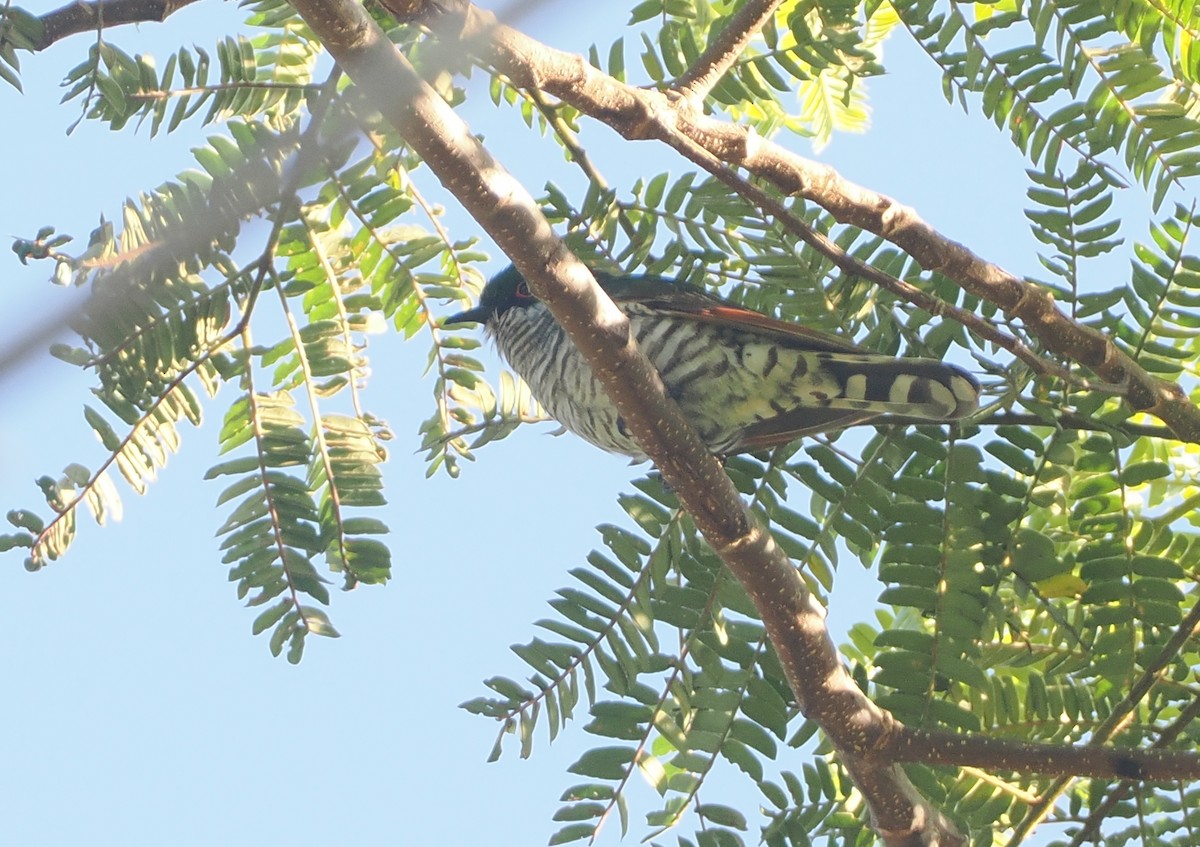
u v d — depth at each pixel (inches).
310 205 259.1
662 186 284.7
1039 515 287.4
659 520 262.2
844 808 265.1
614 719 247.8
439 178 203.6
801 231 267.3
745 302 306.2
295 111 262.4
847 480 272.2
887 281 275.0
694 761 250.1
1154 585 264.4
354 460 265.3
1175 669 266.4
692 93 267.9
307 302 270.1
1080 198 277.3
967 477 263.1
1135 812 259.1
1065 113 273.0
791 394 288.5
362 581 266.8
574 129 299.1
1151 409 277.4
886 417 273.6
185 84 246.4
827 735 247.3
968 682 252.5
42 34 234.7
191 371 253.9
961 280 271.7
